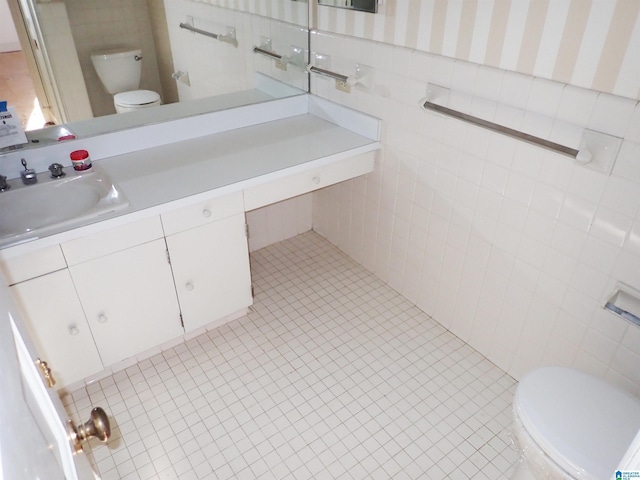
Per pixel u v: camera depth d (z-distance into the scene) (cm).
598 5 128
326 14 220
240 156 204
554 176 154
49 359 171
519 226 171
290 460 167
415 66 186
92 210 159
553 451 119
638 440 54
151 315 190
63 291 163
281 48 230
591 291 156
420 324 227
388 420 181
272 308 238
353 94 223
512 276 181
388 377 199
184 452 169
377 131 216
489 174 175
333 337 220
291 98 243
